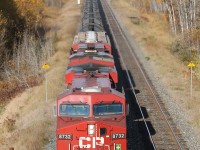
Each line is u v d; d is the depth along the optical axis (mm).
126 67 144625
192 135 81812
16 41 173125
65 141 60594
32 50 148875
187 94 113000
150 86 119562
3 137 86500
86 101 61406
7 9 181375
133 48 179750
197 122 88812
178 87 120000
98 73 77125
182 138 79812
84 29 146000
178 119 91375
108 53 103625
